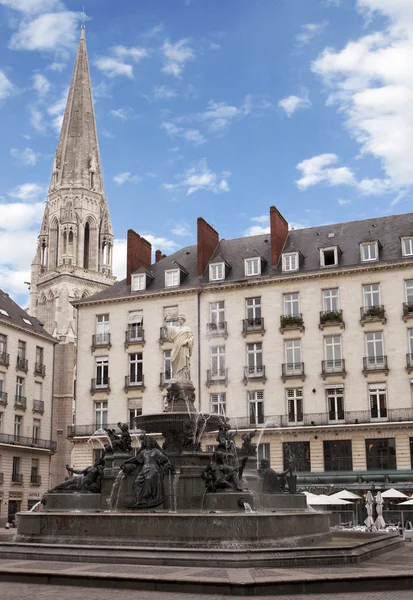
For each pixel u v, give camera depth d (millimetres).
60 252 126188
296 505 24297
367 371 46719
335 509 42594
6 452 57844
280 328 49562
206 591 12453
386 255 48781
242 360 50250
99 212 133000
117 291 56344
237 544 16328
